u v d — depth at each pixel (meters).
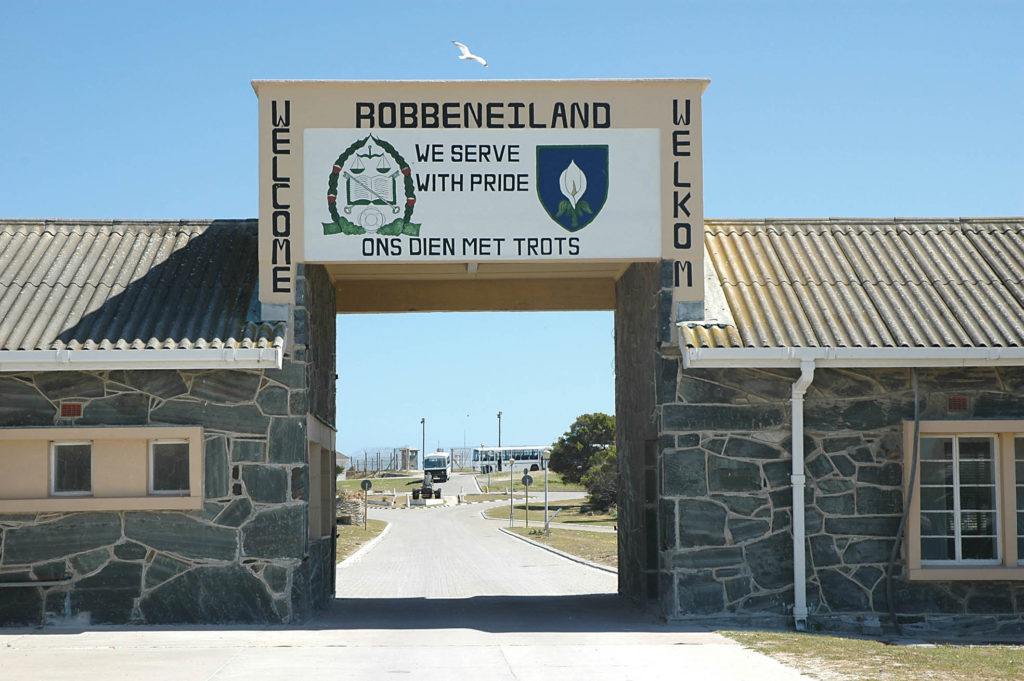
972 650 11.32
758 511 13.45
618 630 12.83
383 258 13.66
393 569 26.47
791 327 13.57
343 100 13.80
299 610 13.20
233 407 13.25
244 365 12.97
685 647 11.31
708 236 15.62
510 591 19.69
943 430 13.55
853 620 13.38
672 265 13.81
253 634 12.26
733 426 13.52
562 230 13.84
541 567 26.56
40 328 13.14
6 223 15.12
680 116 14.01
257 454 13.20
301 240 13.59
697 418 13.52
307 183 13.68
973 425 13.53
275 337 13.13
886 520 13.56
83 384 13.16
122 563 13.02
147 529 13.07
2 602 12.93
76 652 10.96
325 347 15.80
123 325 13.32
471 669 9.98
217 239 15.19
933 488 13.70
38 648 11.23
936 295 14.34
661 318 13.73
